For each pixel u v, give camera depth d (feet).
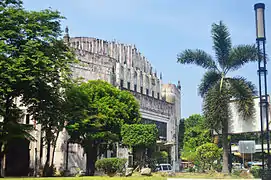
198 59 110.73
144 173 106.63
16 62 102.01
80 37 197.98
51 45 116.26
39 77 111.65
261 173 77.92
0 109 111.86
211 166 125.29
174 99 262.47
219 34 111.04
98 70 185.98
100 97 144.77
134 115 154.10
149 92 234.58
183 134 280.72
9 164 151.94
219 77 111.24
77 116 130.11
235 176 92.99
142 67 233.55
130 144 141.49
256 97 101.81
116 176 103.55
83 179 86.33
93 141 142.31
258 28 78.07
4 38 105.40
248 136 209.56
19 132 119.65
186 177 92.79
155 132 145.89
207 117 105.09
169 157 213.46
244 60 107.96
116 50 213.25
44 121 120.78
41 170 153.17
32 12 113.80
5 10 108.88
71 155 163.32
